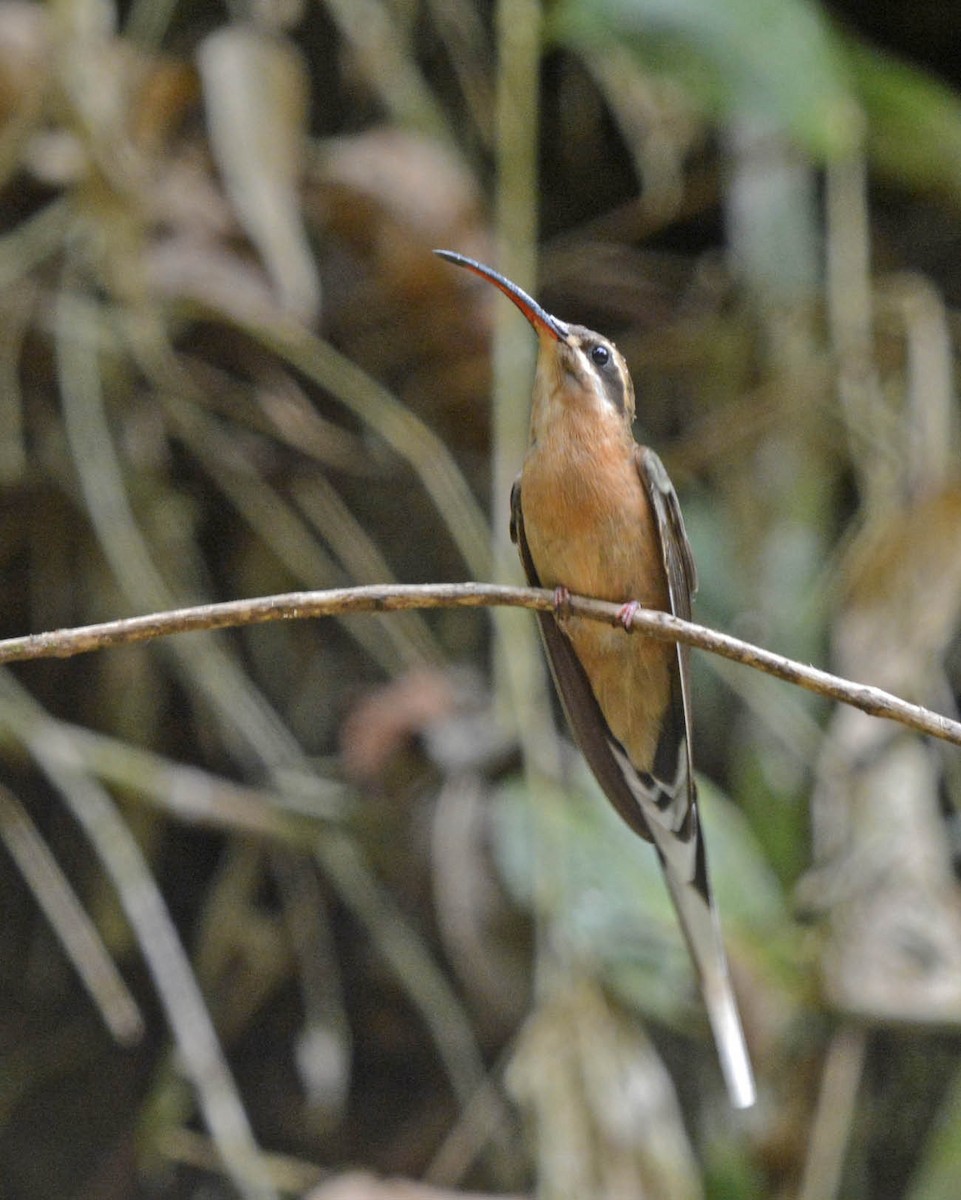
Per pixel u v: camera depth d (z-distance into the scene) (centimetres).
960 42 1278
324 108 1184
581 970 902
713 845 966
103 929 1084
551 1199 838
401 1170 1058
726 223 1236
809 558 1122
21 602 1107
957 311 1240
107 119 1005
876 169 1236
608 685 723
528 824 959
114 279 1016
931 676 1017
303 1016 1105
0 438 1031
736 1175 958
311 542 1098
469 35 1182
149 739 1083
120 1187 1063
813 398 1152
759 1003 952
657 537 701
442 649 1124
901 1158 1102
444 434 1097
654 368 1202
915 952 959
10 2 1024
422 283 1041
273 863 1091
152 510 1065
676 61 1026
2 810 909
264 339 1017
